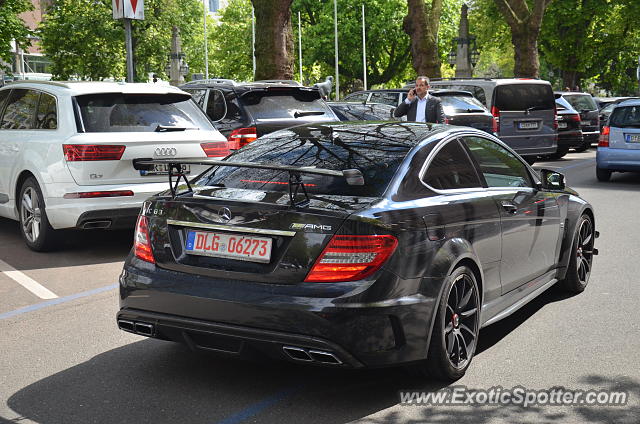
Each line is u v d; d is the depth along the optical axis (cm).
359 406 408
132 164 801
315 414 397
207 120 880
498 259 504
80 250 859
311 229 394
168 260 432
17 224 1044
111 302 638
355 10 5675
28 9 3331
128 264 450
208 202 424
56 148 796
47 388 438
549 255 604
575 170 1823
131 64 1012
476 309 466
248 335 396
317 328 382
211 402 415
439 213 439
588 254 680
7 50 3194
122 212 793
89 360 488
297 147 491
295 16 6172
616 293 658
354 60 5753
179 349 510
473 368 468
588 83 5519
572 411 400
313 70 6488
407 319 402
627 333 538
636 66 4884
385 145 473
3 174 890
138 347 514
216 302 403
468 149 511
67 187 786
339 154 466
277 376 455
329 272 389
